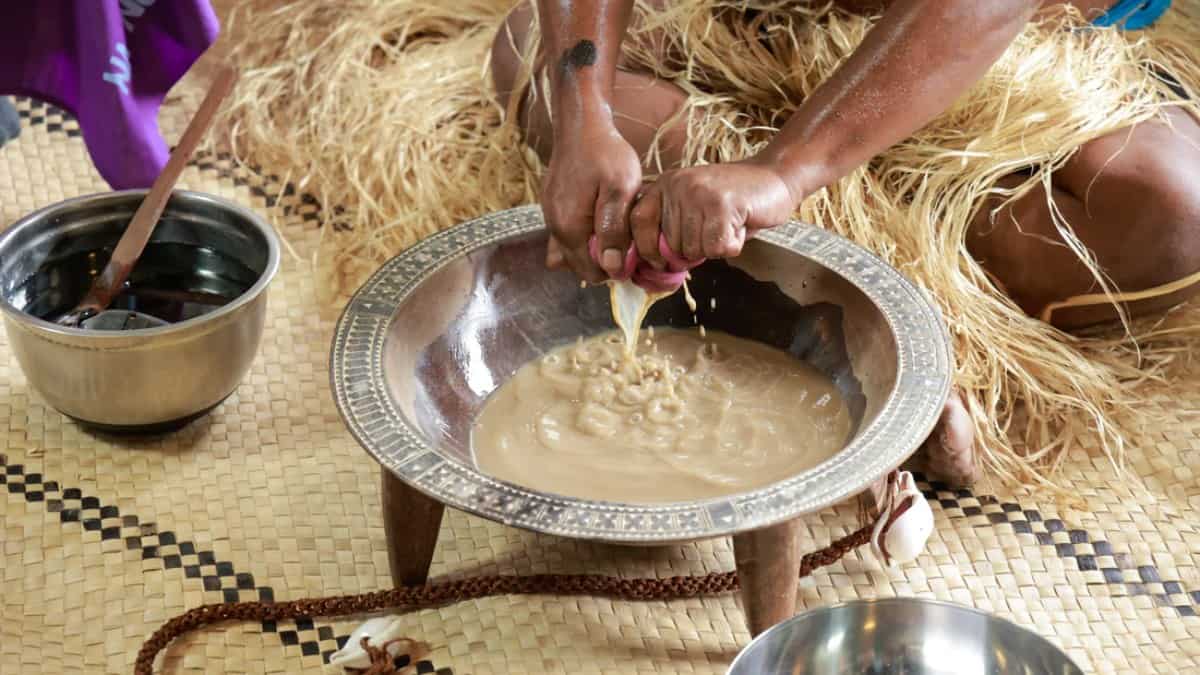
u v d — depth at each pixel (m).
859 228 2.07
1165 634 1.70
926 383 1.54
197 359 1.82
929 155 2.14
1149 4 2.30
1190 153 2.01
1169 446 1.96
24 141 2.47
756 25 2.26
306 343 2.13
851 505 1.88
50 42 2.09
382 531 1.82
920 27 1.45
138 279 2.03
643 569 1.77
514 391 1.74
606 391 1.72
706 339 1.82
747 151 2.11
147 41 2.11
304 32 2.70
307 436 1.97
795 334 1.77
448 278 1.71
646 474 1.60
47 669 1.61
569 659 1.63
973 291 2.01
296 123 2.53
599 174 1.49
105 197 1.95
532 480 1.59
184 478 1.88
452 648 1.64
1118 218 1.96
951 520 1.86
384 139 2.38
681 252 1.43
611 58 1.63
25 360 1.83
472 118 2.49
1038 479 1.90
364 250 2.29
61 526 1.79
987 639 1.48
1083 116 2.04
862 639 1.50
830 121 1.46
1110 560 1.80
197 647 1.64
